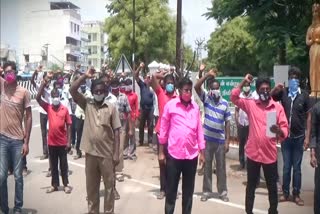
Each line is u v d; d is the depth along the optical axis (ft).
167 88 27.02
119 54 154.92
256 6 56.29
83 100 23.32
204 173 28.71
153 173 36.47
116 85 37.50
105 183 23.25
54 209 25.82
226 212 25.59
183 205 22.38
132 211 25.62
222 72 160.97
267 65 72.38
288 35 52.70
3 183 23.40
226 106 28.35
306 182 30.40
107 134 22.99
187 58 144.25
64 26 254.88
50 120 29.37
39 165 39.42
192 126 21.84
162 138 22.30
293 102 26.94
